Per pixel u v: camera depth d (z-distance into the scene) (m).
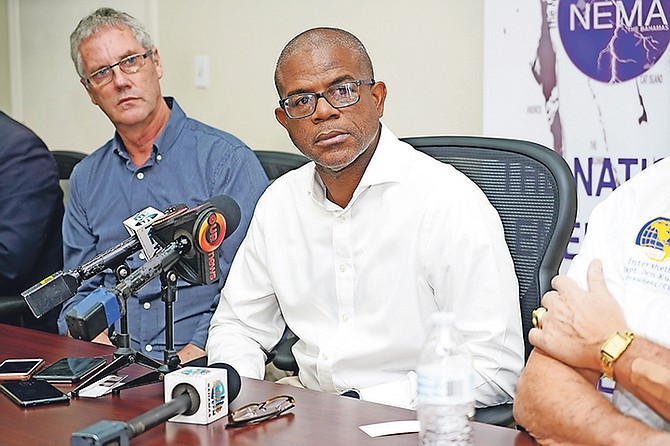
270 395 1.48
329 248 1.89
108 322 1.38
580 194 2.38
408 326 1.82
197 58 3.27
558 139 2.39
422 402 1.23
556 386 1.28
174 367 1.54
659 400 1.24
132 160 2.50
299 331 1.95
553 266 1.73
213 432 1.31
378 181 1.81
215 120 3.26
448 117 2.72
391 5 2.79
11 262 2.66
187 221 1.49
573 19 2.33
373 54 2.85
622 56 2.28
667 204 1.45
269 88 3.10
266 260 1.99
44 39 3.82
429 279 1.80
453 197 1.77
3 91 3.98
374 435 1.28
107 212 2.49
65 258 2.58
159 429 1.32
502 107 2.47
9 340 1.86
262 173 2.43
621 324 1.31
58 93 3.81
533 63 2.41
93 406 1.44
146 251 1.52
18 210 2.67
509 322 1.69
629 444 1.18
